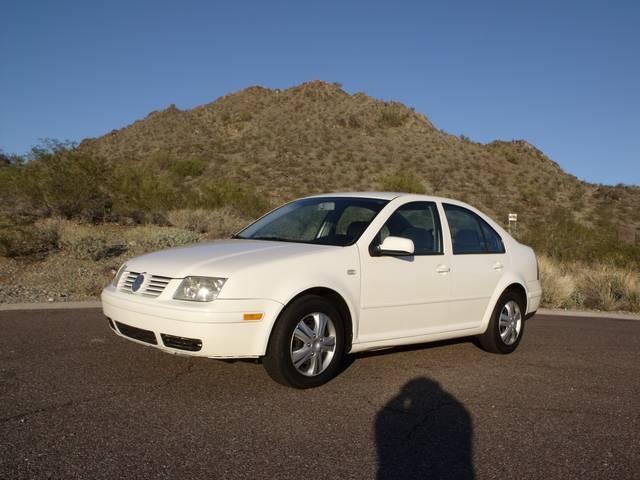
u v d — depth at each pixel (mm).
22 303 8984
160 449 3861
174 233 14898
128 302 5082
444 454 4043
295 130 71250
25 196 17484
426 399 5156
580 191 54156
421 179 51531
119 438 4008
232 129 77188
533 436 4449
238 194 24312
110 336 6883
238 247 5512
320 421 4496
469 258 6605
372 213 5961
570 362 6840
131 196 19203
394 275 5770
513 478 3734
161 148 62469
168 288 4945
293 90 91812
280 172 50594
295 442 4086
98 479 3420
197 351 4773
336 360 5316
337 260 5383
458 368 6266
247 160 55875
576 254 20047
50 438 3959
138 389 5023
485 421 4719
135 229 16078
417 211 6344
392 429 4418
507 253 7168
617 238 20906
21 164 17859
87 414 4418
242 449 3928
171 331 4789
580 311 11906
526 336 8422
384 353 6723
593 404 5277
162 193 20875
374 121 76500
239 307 4762
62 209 17641
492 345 6902
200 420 4391
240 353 4805
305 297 5090
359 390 5285
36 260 12188
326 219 6027
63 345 6414
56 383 5109
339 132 70062
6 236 12461
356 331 5492
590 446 4301
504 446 4238
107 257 12992
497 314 6871
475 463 3926
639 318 11305
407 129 75500
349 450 4008
